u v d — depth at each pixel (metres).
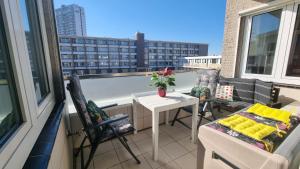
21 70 0.71
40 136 0.86
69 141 1.67
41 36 1.34
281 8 2.23
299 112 1.16
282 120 0.96
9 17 0.65
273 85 2.16
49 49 1.51
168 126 2.45
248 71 2.79
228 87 2.54
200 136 0.98
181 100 1.78
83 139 1.81
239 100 2.46
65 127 1.52
